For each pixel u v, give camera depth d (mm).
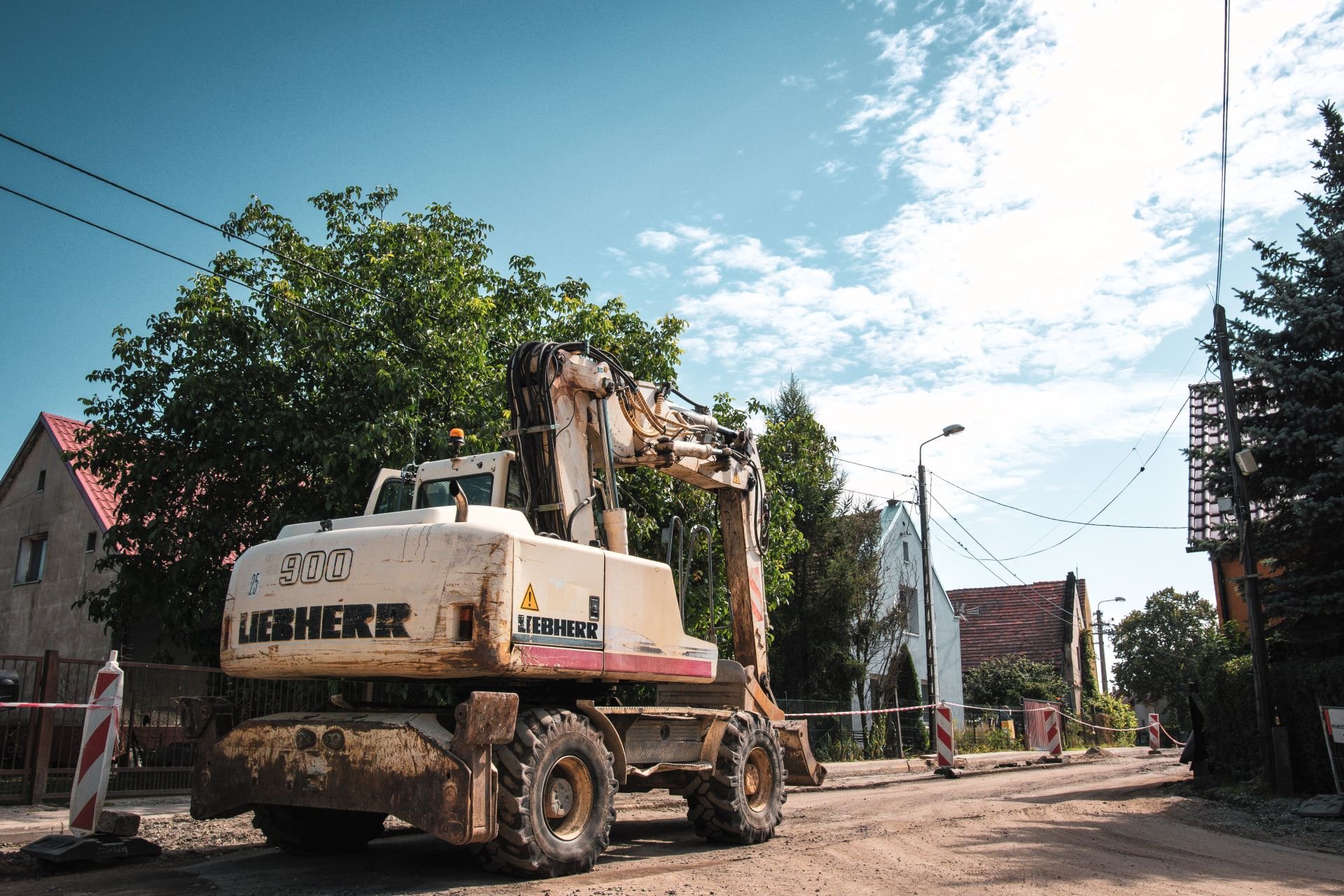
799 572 25906
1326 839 9453
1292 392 13438
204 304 15352
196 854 7996
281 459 15188
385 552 7102
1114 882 6926
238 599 7812
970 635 41438
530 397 8617
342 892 6391
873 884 6746
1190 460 14500
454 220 18234
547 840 6879
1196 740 13891
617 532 8734
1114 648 43781
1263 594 13586
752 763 9273
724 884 6695
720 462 10500
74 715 11617
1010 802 12438
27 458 23859
